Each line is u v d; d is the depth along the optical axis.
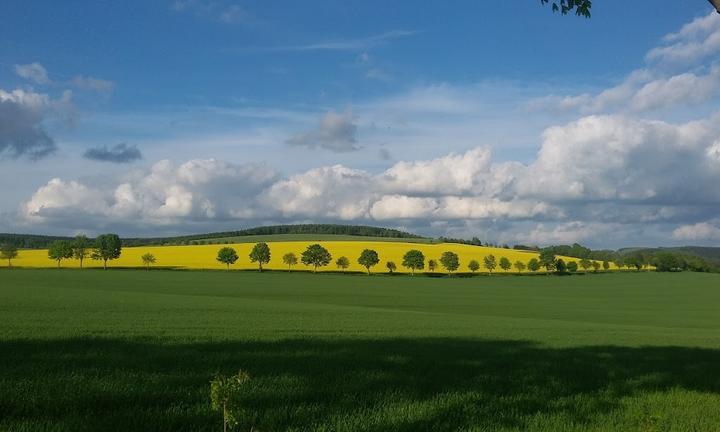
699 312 63.81
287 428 8.10
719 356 20.59
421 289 88.12
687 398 11.49
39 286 61.28
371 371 13.32
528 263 134.75
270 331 24.12
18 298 41.50
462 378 12.98
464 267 135.75
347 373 12.88
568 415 9.62
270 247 151.50
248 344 18.45
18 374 11.33
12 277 81.38
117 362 13.33
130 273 101.25
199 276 98.69
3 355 14.11
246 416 8.50
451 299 72.44
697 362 18.12
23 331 20.47
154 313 32.88
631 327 39.44
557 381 13.05
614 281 117.44
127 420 8.12
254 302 48.91
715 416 9.88
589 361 17.28
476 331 29.17
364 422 8.59
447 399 10.52
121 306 37.38
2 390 9.74
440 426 8.59
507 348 20.62
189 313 33.97
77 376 11.26
